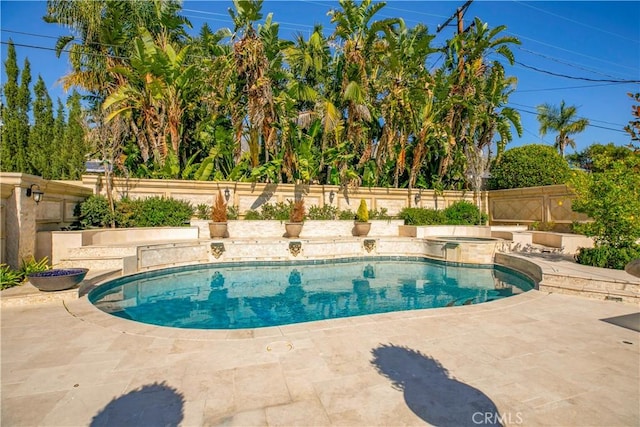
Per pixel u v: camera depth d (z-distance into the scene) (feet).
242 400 9.57
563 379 10.92
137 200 41.09
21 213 24.11
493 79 57.11
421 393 10.00
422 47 52.80
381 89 54.29
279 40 48.42
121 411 9.05
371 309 22.97
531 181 55.11
